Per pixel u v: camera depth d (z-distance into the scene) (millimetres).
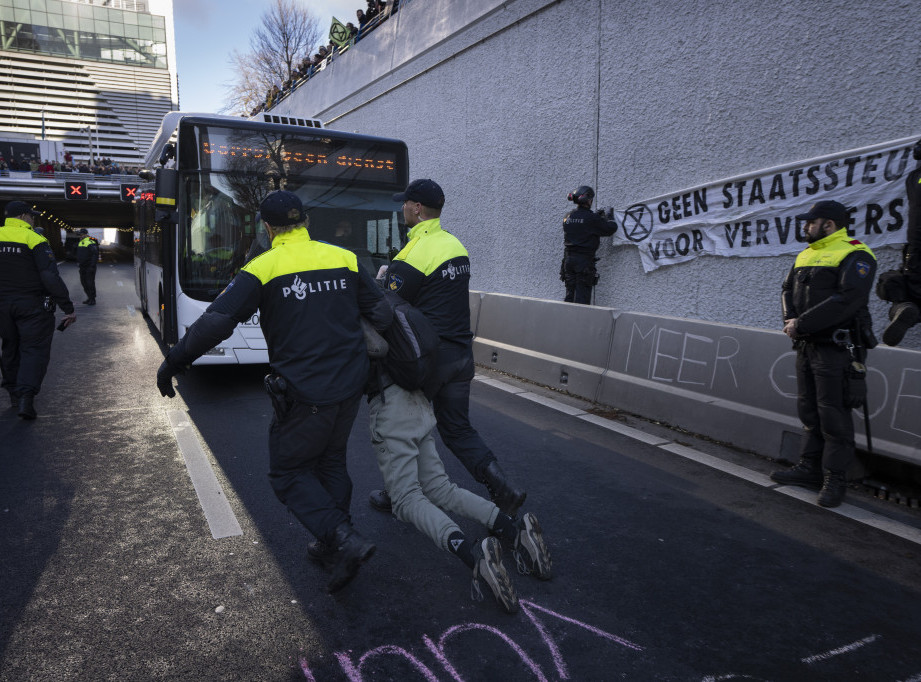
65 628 2547
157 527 3459
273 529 3449
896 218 5305
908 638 2551
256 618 2639
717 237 6867
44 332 5512
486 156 10609
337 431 2822
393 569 3053
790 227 6133
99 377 7207
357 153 7090
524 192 9773
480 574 2623
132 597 2779
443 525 2762
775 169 6195
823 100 5805
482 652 2432
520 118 9773
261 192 6648
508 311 7492
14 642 2453
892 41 5273
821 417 3848
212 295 6457
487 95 10492
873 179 5434
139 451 4695
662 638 2531
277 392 2639
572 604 2768
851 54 5562
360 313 2846
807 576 3020
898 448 3885
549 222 9305
